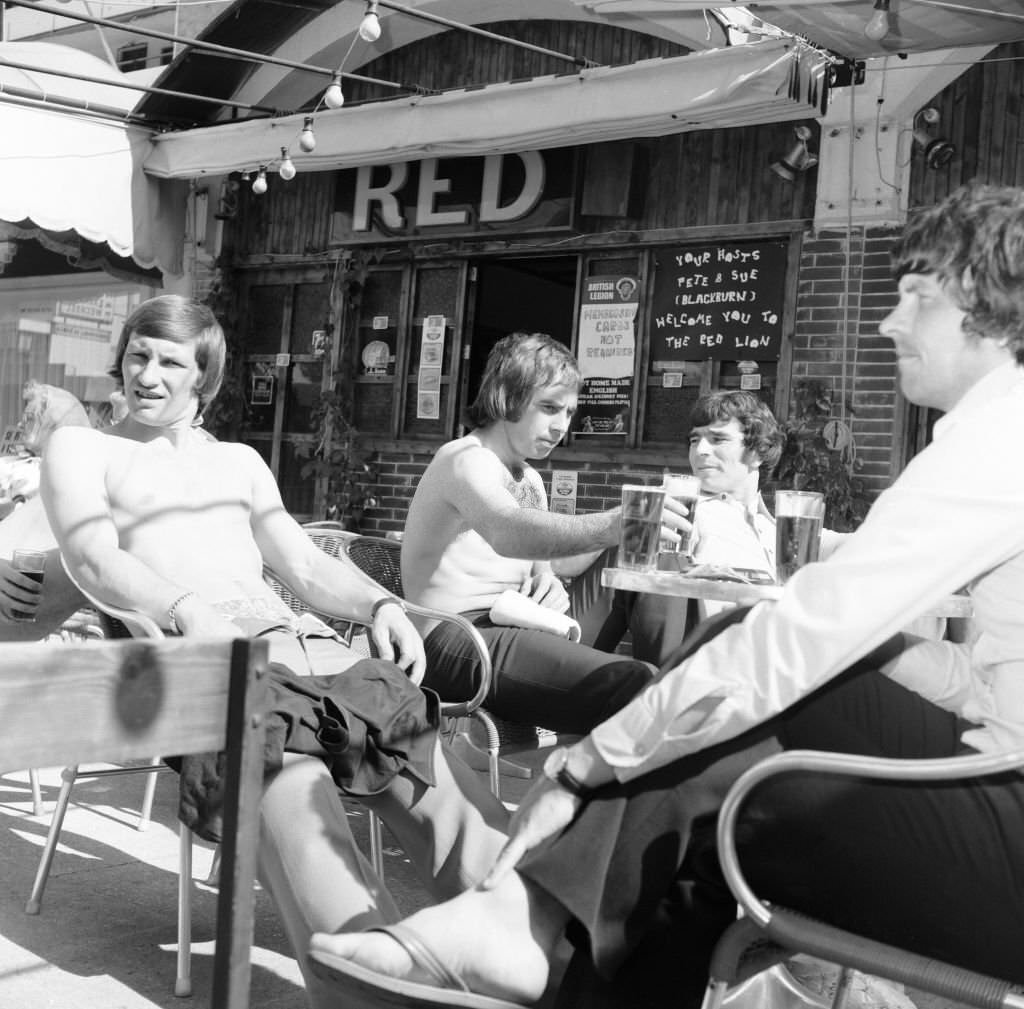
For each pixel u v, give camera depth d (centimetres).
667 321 771
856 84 635
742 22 701
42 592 323
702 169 759
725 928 192
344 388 899
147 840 386
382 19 857
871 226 701
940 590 160
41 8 621
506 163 816
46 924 306
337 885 210
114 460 301
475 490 325
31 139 809
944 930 162
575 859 174
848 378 705
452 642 326
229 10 836
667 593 250
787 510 258
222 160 824
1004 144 668
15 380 1123
